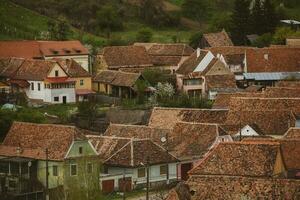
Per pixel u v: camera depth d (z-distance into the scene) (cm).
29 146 18275
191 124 19688
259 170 13838
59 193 16862
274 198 13212
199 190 13562
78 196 16750
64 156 17575
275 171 13900
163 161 18475
